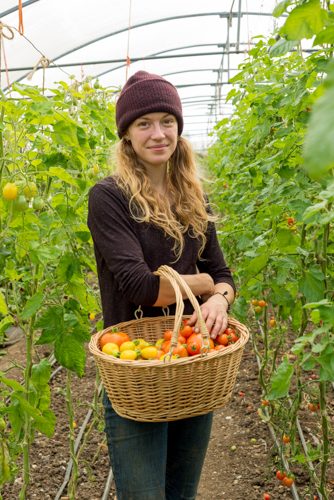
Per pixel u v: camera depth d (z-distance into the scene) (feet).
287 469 10.08
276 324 13.42
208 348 5.75
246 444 11.73
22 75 26.13
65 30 22.77
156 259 6.75
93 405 10.51
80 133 7.48
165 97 6.52
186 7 24.88
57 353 7.29
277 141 8.39
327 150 1.33
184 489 7.38
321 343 5.94
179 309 5.73
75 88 11.09
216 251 7.66
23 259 9.25
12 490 10.04
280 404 10.35
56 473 10.65
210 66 37.68
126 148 6.93
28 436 7.93
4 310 6.77
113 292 6.85
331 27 3.72
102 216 6.49
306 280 7.52
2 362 15.62
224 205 17.28
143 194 6.63
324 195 5.27
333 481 9.96
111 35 25.40
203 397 6.00
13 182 6.52
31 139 7.72
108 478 10.27
